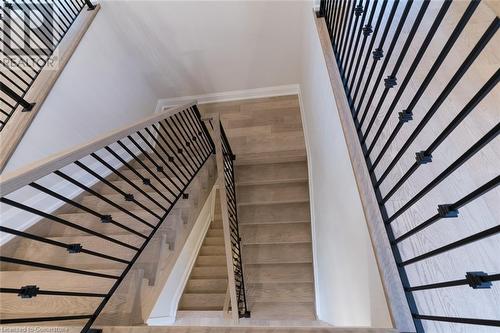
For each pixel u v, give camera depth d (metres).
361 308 1.35
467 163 1.17
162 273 1.89
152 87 4.20
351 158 1.27
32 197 2.11
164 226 2.06
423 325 0.93
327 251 2.35
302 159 3.50
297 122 3.92
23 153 1.97
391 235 1.06
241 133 3.92
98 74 2.94
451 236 1.04
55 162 0.93
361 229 1.25
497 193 1.08
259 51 3.62
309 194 3.28
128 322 1.52
